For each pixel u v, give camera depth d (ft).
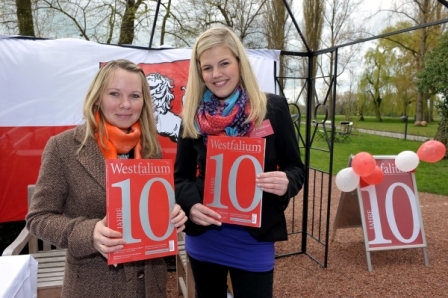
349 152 41.24
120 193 4.03
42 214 4.08
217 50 5.01
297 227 16.03
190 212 5.28
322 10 40.22
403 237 12.11
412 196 12.53
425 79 31.14
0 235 10.99
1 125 9.76
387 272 11.53
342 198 13.20
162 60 11.06
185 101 5.57
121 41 20.71
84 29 21.66
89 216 4.26
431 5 41.81
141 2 20.22
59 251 9.36
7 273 3.95
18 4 18.11
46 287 7.44
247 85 5.19
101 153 4.35
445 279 11.03
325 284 10.66
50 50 9.99
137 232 4.09
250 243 5.35
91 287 4.32
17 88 9.80
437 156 11.79
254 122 5.17
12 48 9.71
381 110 74.95
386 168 12.70
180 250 9.58
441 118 35.78
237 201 5.10
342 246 13.82
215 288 5.88
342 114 77.46
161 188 4.30
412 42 52.95
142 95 4.58
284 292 10.15
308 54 12.18
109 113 4.35
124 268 4.39
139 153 4.59
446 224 16.60
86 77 10.32
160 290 4.69
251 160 5.03
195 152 5.75
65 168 4.24
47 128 10.09
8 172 9.95
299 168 5.46
